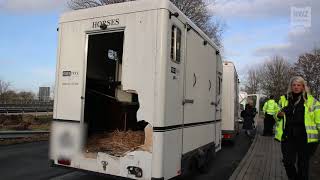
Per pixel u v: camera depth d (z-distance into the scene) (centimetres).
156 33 546
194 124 689
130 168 549
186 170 646
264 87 6781
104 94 685
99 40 668
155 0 551
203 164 780
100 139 638
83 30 622
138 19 563
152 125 538
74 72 630
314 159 1030
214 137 880
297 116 587
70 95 633
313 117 582
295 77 602
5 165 893
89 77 655
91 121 664
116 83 685
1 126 1967
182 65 612
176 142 588
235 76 1482
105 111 687
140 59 557
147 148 538
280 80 6225
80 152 607
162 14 545
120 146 593
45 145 1290
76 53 630
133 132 649
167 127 551
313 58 5641
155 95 539
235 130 1484
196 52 696
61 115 641
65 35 643
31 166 884
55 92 650
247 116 1762
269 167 909
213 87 855
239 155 1192
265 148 1305
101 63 680
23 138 1417
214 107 873
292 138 596
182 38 612
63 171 825
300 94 597
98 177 762
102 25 599
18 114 2677
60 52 648
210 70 819
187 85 640
